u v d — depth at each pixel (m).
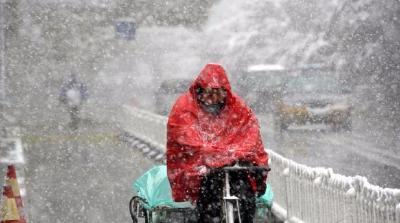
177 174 19.47
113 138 65.38
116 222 30.56
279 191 27.14
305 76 64.00
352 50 91.31
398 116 71.25
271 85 79.06
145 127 57.94
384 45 89.88
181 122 19.52
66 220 31.12
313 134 60.16
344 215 21.03
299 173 24.75
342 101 61.69
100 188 38.94
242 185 19.17
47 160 50.59
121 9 107.94
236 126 19.81
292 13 97.69
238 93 84.00
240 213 19.33
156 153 50.88
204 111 19.86
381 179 37.50
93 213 32.50
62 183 40.66
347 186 20.77
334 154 47.69
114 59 99.50
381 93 84.62
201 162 18.91
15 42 103.31
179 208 20.27
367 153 47.62
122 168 46.34
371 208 19.16
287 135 60.06
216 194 19.12
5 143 57.78
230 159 18.64
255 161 19.31
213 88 19.45
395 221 17.80
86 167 46.88
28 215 32.19
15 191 27.62
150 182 21.73
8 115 78.25
